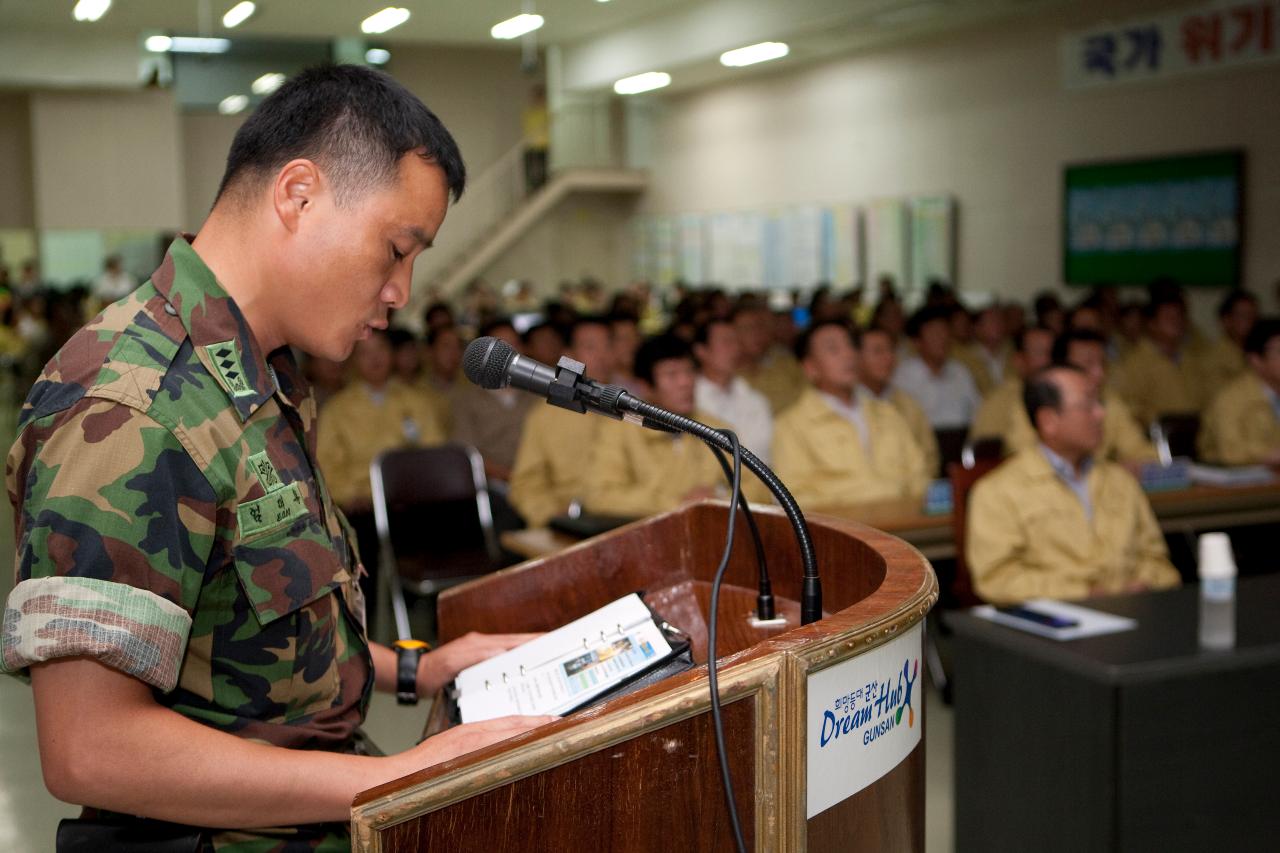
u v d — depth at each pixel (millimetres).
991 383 6910
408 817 831
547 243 15031
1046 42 9445
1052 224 9570
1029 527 3258
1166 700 2268
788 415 4410
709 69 12008
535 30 11453
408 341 5906
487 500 4680
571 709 1118
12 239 15742
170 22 10555
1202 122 8273
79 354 993
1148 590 2838
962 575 3598
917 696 1107
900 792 1078
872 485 4324
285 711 1080
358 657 1178
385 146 1041
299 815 969
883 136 11289
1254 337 4965
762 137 12969
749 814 925
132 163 12438
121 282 13234
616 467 4180
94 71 11492
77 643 899
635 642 1199
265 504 1029
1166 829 2293
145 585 940
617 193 15461
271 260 1050
